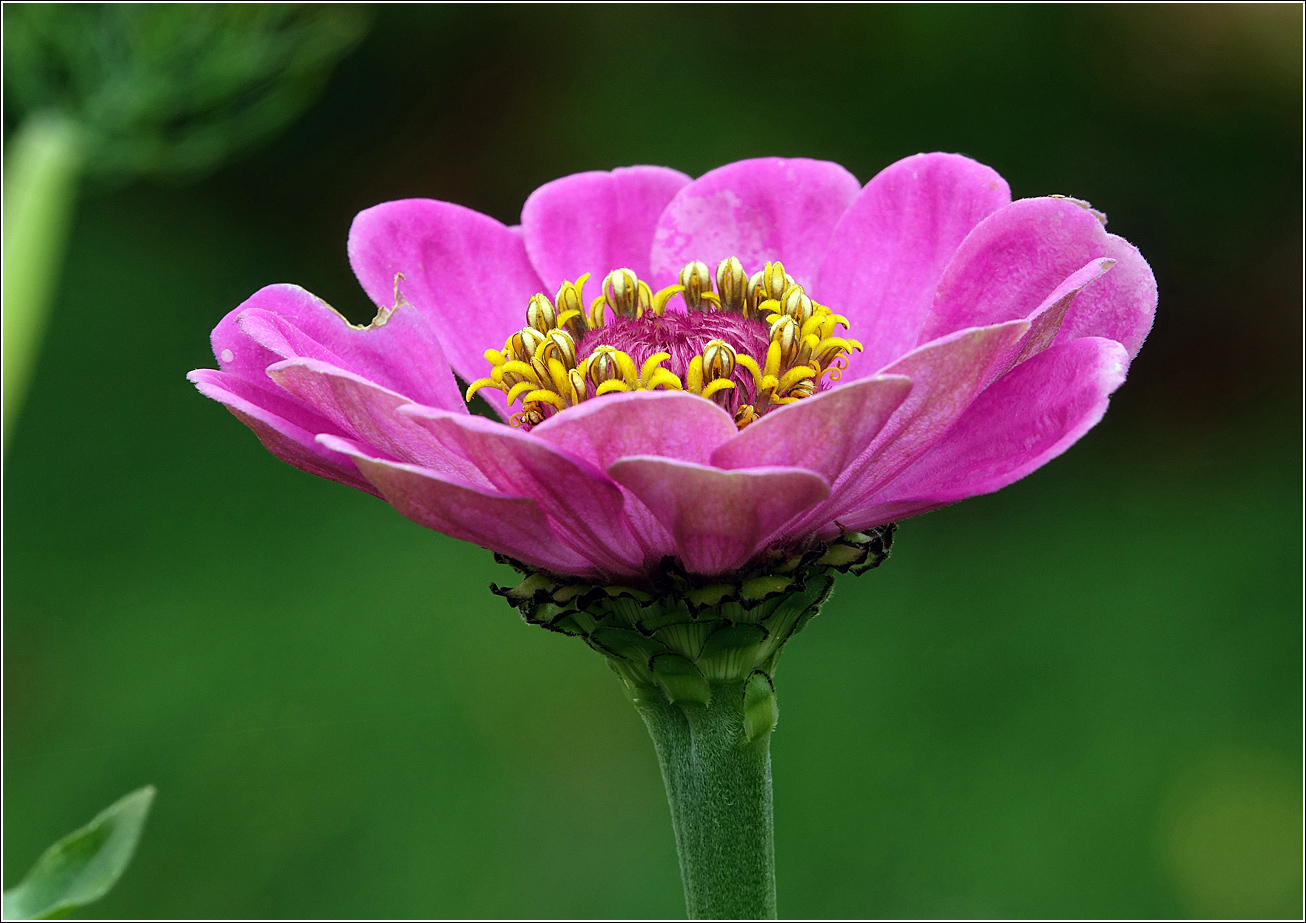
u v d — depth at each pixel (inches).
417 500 12.7
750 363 13.2
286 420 13.2
